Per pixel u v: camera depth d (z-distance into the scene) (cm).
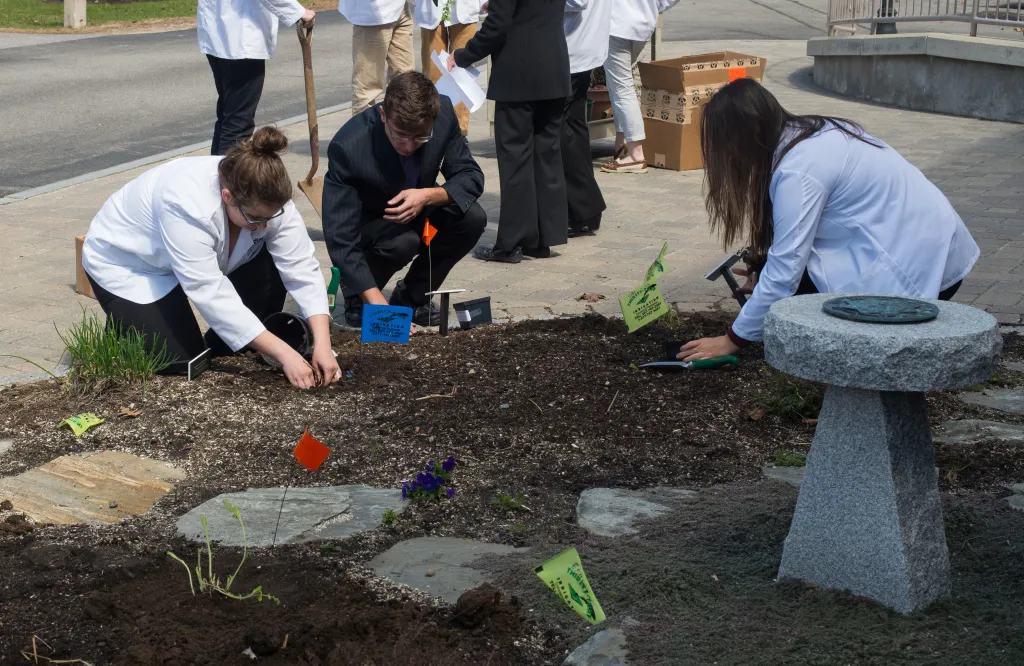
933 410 469
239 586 328
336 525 370
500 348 536
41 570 338
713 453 422
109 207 493
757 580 320
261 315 511
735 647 289
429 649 296
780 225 376
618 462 415
